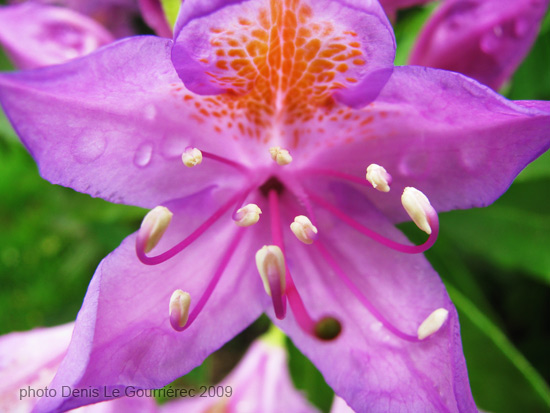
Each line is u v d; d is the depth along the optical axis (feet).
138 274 0.42
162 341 0.42
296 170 0.45
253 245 0.44
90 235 0.74
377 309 0.44
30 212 0.79
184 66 0.41
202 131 0.44
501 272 0.60
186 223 0.44
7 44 0.53
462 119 0.41
